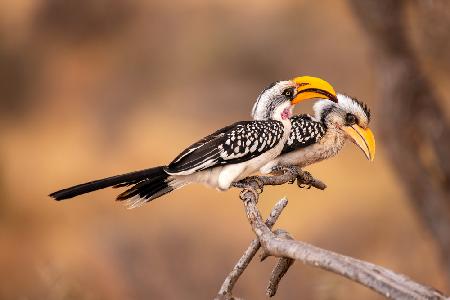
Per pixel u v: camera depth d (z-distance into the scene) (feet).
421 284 9.62
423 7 33.63
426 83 34.58
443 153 34.55
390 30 34.01
